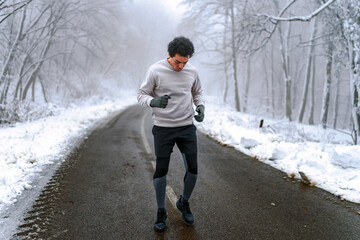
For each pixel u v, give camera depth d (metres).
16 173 4.02
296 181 4.33
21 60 14.45
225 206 3.32
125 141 7.36
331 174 4.27
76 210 3.05
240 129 8.16
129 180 4.19
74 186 3.81
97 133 8.32
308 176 4.29
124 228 2.70
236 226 2.81
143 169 4.82
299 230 2.75
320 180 4.18
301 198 3.62
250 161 5.57
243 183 4.20
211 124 10.80
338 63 15.16
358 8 10.16
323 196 3.70
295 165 4.95
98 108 16.62
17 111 10.02
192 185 2.68
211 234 2.64
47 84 18.34
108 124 10.55
